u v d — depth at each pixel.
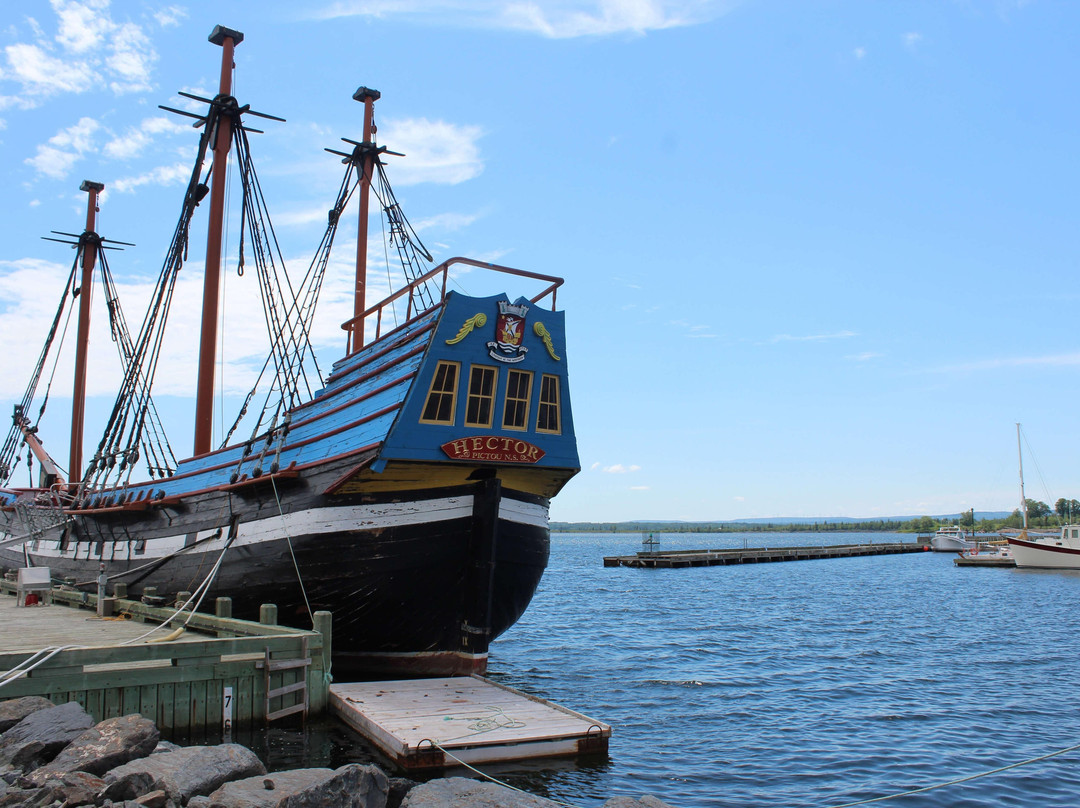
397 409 21.12
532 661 31.66
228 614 22.69
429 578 22.25
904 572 96.44
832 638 39.34
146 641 19.81
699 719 21.91
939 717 22.48
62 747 13.49
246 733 17.22
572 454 23.39
